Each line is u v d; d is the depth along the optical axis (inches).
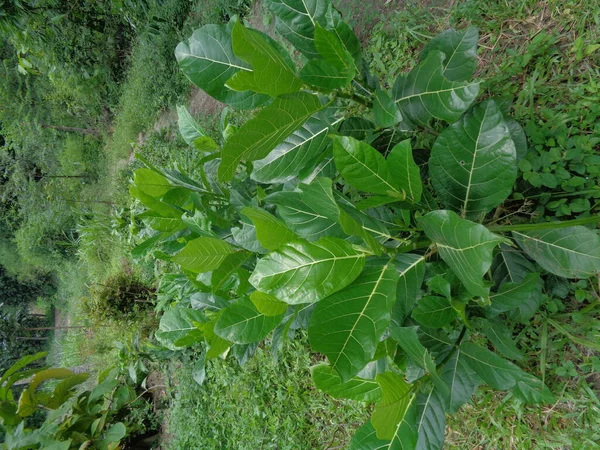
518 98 81.4
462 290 56.1
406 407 47.6
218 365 155.7
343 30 64.3
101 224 314.7
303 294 45.8
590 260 56.1
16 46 311.0
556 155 70.1
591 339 70.8
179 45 63.4
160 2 248.4
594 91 72.7
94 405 195.2
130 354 203.2
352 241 54.2
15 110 417.1
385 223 64.8
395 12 111.5
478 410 86.0
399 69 107.7
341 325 44.9
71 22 302.4
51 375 202.4
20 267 494.9
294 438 124.2
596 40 74.8
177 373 186.5
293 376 128.8
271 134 52.7
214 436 157.8
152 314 227.5
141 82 284.5
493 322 63.9
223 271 64.6
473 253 41.9
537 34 81.7
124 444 204.1
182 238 86.3
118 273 256.7
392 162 51.3
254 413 138.3
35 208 414.3
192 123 92.8
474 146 54.6
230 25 62.3
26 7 267.6
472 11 91.9
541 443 78.0
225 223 79.8
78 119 407.5
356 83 66.4
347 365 43.1
